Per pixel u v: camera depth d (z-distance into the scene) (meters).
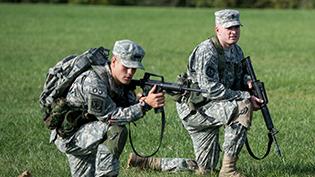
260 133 21.25
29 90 32.31
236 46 15.75
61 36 64.62
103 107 12.94
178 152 19.02
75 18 87.69
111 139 13.10
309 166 17.22
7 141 20.89
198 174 16.42
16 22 80.25
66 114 13.16
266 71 39.09
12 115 25.19
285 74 37.12
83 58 13.05
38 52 51.28
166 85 13.62
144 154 18.77
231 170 15.53
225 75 15.39
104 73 13.08
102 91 12.94
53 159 18.42
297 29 72.12
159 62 44.41
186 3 122.00
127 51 12.94
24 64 42.97
